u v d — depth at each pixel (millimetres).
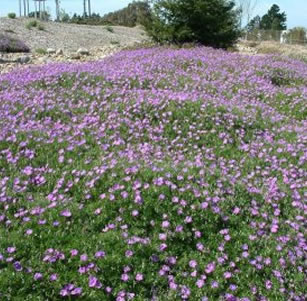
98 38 48812
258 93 17047
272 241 7473
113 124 11672
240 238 7477
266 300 6508
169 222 7539
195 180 8500
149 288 6480
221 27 30484
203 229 7590
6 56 28781
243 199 8328
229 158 10938
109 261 6559
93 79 16234
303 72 22438
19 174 8789
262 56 25641
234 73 19625
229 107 13438
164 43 30266
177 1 29688
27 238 6848
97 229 7383
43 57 28922
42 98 13492
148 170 8562
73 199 8078
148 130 11680
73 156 9586
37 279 6109
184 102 13172
